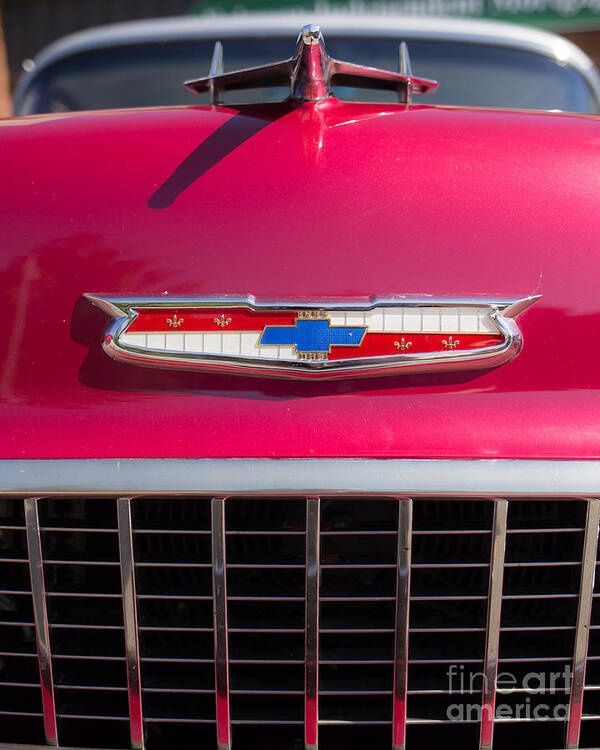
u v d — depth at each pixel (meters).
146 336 0.90
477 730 0.91
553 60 2.08
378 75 1.12
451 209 0.93
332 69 1.08
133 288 0.91
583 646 0.88
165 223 0.92
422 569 0.89
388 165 0.95
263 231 0.92
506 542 0.90
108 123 1.03
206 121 1.02
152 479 0.87
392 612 0.89
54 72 2.11
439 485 0.86
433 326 0.89
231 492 0.87
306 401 0.90
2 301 0.92
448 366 0.89
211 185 0.94
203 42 2.08
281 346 0.90
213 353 0.90
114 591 0.91
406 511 0.86
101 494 0.88
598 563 0.89
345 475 0.86
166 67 2.05
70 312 0.91
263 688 0.90
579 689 0.89
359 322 0.89
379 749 0.91
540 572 0.90
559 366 0.91
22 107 2.11
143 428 0.89
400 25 2.10
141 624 0.89
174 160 0.97
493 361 0.90
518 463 0.87
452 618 0.90
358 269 0.90
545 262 0.91
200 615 0.91
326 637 0.90
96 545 0.91
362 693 0.89
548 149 0.98
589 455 0.88
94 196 0.94
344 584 0.89
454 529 0.89
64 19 7.93
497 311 0.90
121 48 2.11
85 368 0.91
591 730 0.95
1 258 0.93
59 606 0.91
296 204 0.93
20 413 0.91
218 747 0.89
